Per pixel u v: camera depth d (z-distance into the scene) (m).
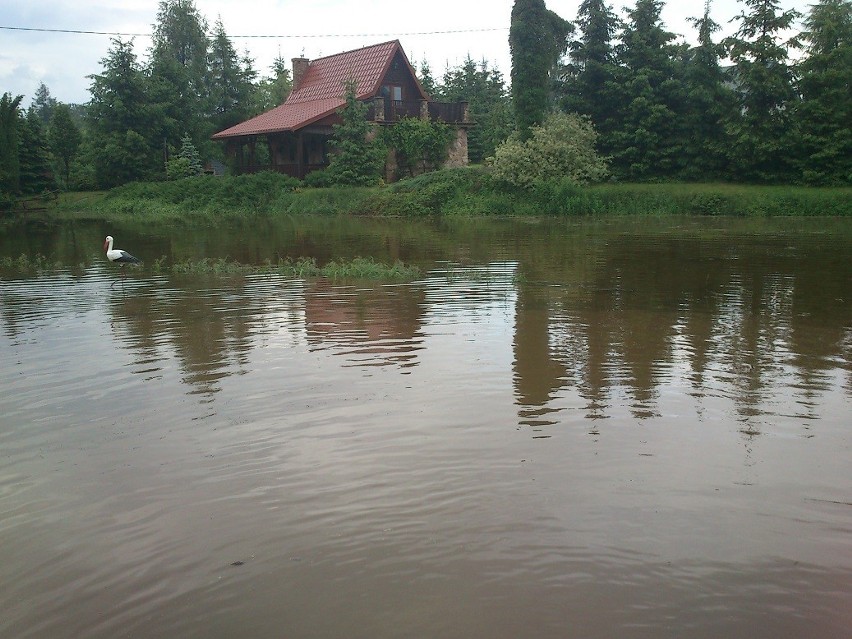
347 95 44.16
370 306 11.41
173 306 11.69
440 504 4.80
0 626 3.72
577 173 39.62
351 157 43.44
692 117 41.44
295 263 17.34
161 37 65.06
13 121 46.25
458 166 49.00
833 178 38.59
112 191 49.53
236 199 43.59
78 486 5.22
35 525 4.69
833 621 3.63
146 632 3.66
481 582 3.97
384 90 48.62
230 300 12.15
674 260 17.41
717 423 6.19
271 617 3.74
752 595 3.84
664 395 6.91
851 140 38.44
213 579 4.07
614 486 5.03
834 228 27.17
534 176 39.19
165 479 5.28
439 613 3.73
